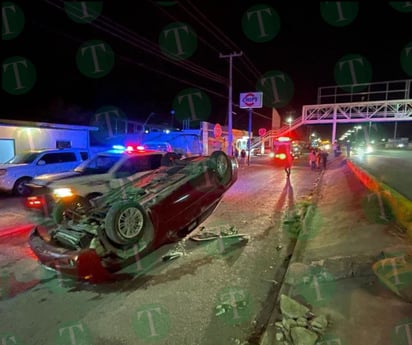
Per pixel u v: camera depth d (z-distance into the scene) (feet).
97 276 13.60
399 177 34.96
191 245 18.63
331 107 131.54
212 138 100.94
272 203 31.48
